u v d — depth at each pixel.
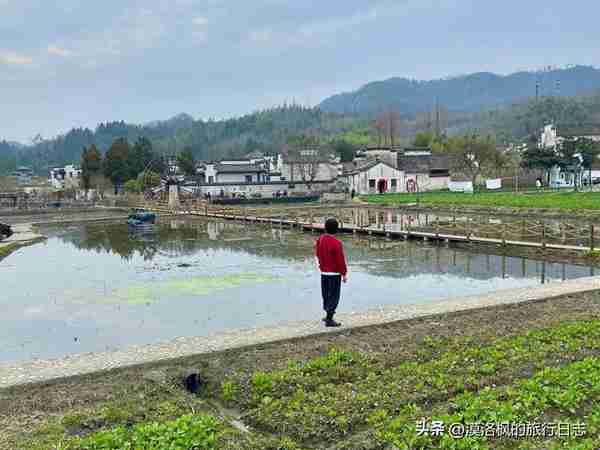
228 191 90.44
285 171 100.94
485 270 25.48
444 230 39.59
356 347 11.58
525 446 7.13
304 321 13.75
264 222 53.50
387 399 8.80
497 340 11.66
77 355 11.46
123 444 7.38
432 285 22.28
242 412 9.15
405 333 12.51
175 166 104.31
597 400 8.52
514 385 9.16
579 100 184.88
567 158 81.38
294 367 10.38
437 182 94.94
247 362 10.90
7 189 107.19
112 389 9.64
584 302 15.19
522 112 183.50
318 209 66.56
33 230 49.09
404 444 7.24
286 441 7.70
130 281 24.39
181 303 19.77
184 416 8.16
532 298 15.66
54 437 7.66
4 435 7.84
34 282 24.75
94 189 98.50
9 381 9.94
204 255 32.47
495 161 89.50
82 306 19.77
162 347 11.82
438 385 9.24
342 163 113.81
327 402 8.81
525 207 51.88
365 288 21.80
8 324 17.58
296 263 28.81
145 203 77.81
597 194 62.06
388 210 63.88
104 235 45.59
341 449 7.37
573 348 10.88
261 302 19.64
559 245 29.02
